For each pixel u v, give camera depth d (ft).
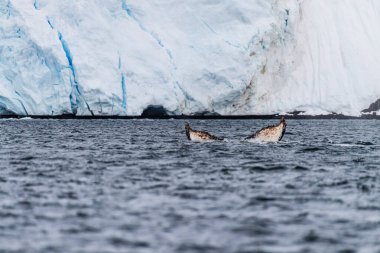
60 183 250.37
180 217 188.55
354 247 159.84
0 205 204.33
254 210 199.31
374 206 207.82
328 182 258.78
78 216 189.16
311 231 174.19
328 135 578.66
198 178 267.18
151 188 238.48
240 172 288.10
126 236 167.53
